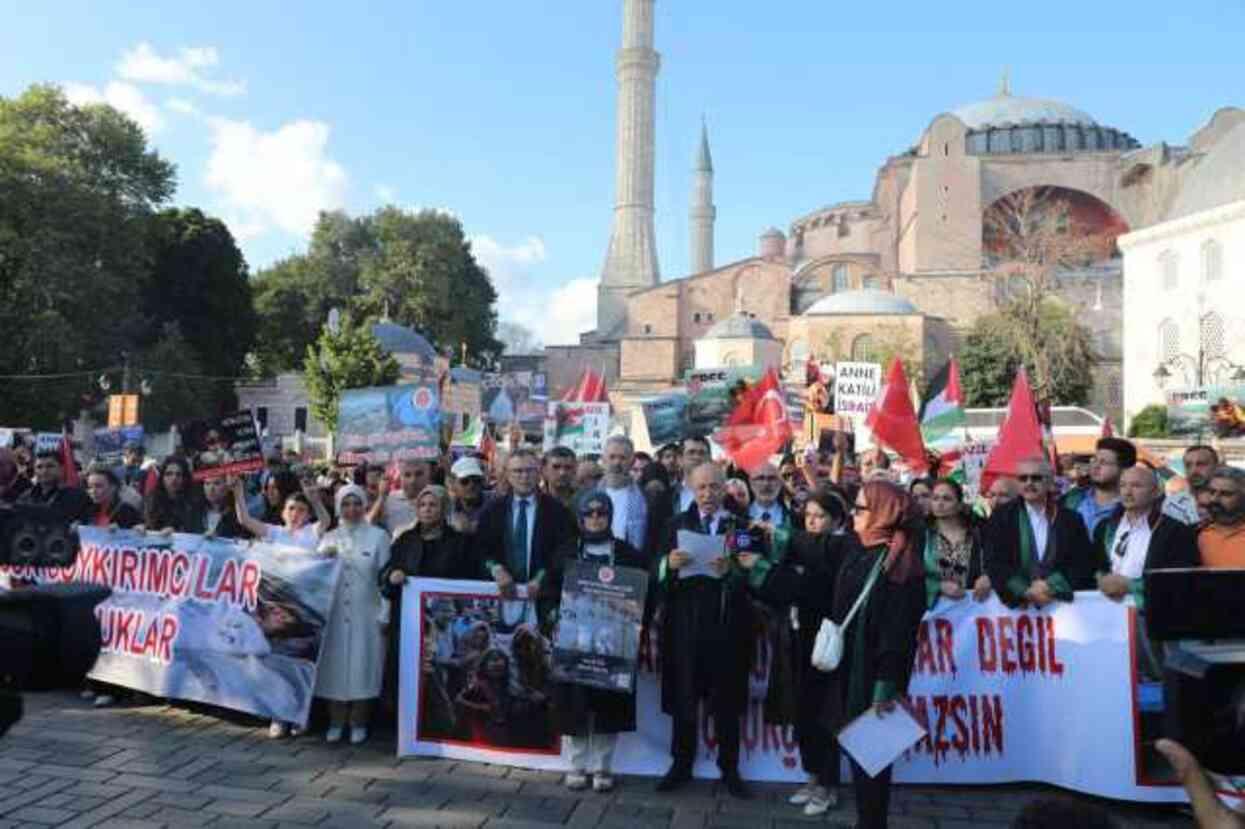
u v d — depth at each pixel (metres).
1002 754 6.38
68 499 8.98
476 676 6.77
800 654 6.04
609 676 5.96
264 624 7.27
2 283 45.78
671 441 13.48
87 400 49.41
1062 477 12.24
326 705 7.72
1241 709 1.89
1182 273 54.22
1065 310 59.19
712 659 6.23
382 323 66.44
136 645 7.85
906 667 5.08
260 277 76.88
